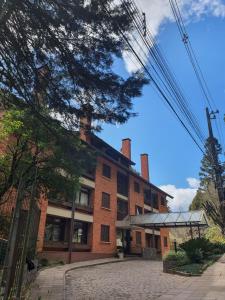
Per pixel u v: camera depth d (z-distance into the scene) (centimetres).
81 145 1106
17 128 1352
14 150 1565
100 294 1148
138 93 830
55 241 2639
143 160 4953
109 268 2284
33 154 1592
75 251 2833
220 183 2488
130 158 4312
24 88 812
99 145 3434
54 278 1512
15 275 612
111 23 746
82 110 863
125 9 747
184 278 1525
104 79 804
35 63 784
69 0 711
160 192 5000
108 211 3438
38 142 1419
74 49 770
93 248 3075
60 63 791
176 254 1922
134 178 4181
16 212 609
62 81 820
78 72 793
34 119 1041
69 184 1633
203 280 1396
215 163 2450
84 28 748
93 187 3244
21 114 1238
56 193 1659
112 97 837
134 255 3634
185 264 1878
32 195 664
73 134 950
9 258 580
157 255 4050
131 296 1097
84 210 3072
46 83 812
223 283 1272
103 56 784
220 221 3061
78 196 3047
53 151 1463
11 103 891
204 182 3659
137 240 3953
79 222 3056
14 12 720
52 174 1570
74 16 721
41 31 742
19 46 750
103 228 3322
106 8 731
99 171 3403
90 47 770
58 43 756
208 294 1050
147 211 4422
